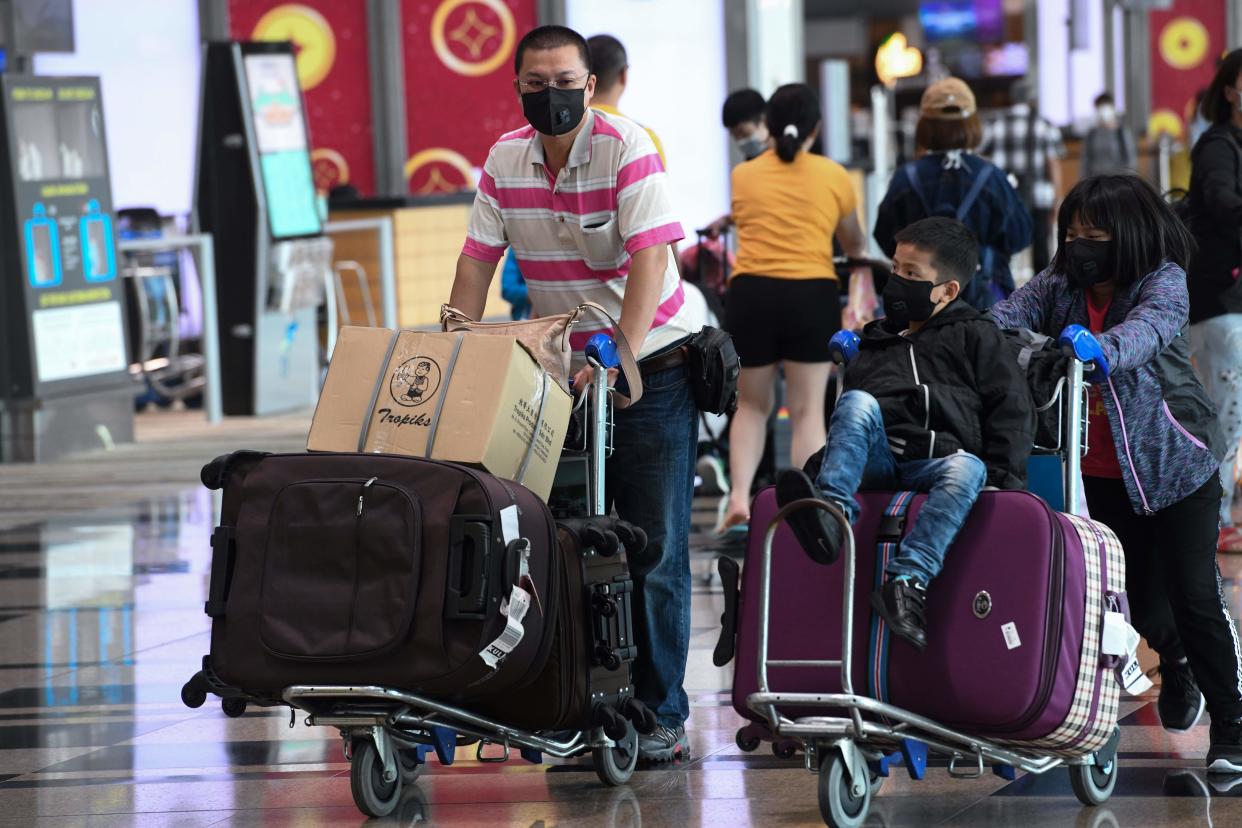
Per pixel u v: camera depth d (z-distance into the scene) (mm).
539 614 8977
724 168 32875
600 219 9961
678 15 32844
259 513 8992
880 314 18266
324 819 9391
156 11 38781
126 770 10609
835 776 8516
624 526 9633
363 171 43000
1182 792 9547
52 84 26219
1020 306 10273
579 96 9688
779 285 16922
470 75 43188
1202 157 14445
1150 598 10562
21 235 25812
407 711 8945
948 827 8938
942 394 8820
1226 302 14930
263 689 8930
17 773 10586
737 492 17406
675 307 10258
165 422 30641
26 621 15258
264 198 30438
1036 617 8367
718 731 11242
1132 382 9844
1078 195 9828
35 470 25312
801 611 8766
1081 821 9008
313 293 31797
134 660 13719
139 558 18312
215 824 9383
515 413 9141
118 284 27484
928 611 8516
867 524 8695
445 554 8641
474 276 10406
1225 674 9891
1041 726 8422
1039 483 9414
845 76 37188
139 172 38875
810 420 17188
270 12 41938
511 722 9453
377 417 9203
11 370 26062
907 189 15281
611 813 9352
